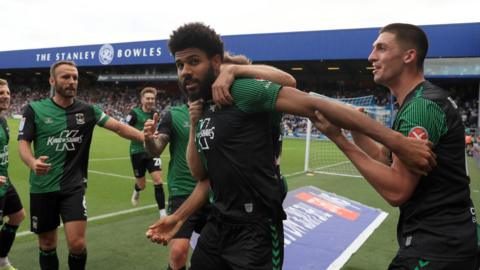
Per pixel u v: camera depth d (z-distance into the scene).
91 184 8.29
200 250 2.10
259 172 1.92
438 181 1.72
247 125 1.89
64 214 3.22
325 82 36.50
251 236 1.93
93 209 6.09
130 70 39.22
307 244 4.44
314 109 1.70
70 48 37.72
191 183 3.27
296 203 6.26
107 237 4.68
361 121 1.61
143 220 5.50
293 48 28.58
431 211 1.73
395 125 1.81
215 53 1.89
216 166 1.96
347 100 16.75
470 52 23.12
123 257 4.05
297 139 27.30
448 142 1.71
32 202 3.29
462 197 1.73
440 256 1.67
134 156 6.32
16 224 3.69
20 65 40.44
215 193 2.05
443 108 1.71
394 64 1.86
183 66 1.89
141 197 7.14
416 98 1.75
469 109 29.08
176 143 3.34
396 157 1.69
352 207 6.34
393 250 4.39
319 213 5.81
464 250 1.68
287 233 4.74
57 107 3.39
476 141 18.11
